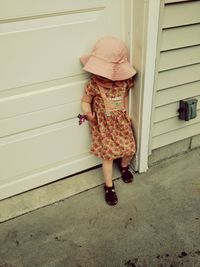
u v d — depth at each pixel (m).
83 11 1.72
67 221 2.03
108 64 1.74
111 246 1.86
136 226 1.97
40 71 1.80
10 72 1.73
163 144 2.41
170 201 2.14
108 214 2.06
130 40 1.86
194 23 1.89
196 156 2.56
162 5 1.69
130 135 2.10
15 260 1.80
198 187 2.25
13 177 2.14
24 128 1.96
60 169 2.28
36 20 1.64
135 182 2.32
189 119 2.27
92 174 2.39
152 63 1.88
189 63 2.06
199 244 1.85
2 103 1.81
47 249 1.85
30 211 2.11
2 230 1.98
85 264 1.76
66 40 1.77
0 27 1.58
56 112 2.00
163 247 1.84
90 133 2.23
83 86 1.99
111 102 1.92
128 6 1.75
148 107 2.06
